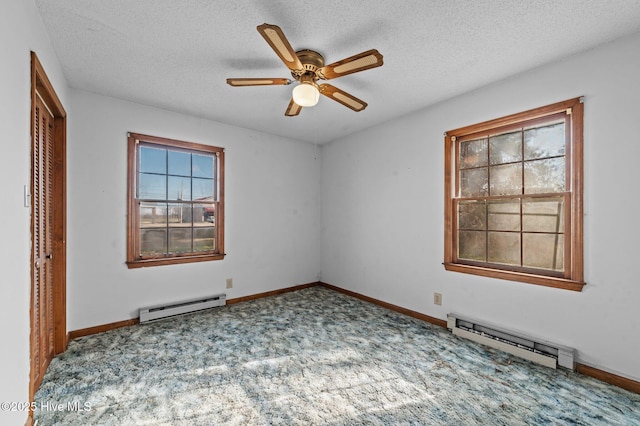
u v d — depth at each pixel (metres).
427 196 3.13
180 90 2.72
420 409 1.68
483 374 2.05
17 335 1.29
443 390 1.86
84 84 2.59
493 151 2.65
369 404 1.72
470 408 1.69
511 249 2.51
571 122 2.16
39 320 1.91
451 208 2.92
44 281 2.04
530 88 2.34
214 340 2.59
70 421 1.56
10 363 1.20
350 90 2.72
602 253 1.99
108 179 2.84
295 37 1.90
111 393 1.81
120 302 2.90
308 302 3.78
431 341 2.60
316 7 1.63
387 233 3.58
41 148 1.94
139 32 1.86
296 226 4.42
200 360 2.23
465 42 1.97
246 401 1.74
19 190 1.33
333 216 4.46
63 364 2.16
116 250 2.88
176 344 2.51
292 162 4.38
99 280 2.78
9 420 1.19
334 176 4.45
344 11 1.66
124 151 2.94
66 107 2.52
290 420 1.58
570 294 2.12
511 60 2.20
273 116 3.42
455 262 2.89
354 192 4.09
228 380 1.96
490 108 2.59
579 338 2.08
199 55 2.13
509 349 2.36
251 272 3.91
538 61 2.21
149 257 3.12
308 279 4.57
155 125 3.12
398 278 3.43
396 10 1.66
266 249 4.07
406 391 1.85
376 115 3.38
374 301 3.73
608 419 1.60
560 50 2.06
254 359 2.26
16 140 1.30
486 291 2.62
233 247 3.74
